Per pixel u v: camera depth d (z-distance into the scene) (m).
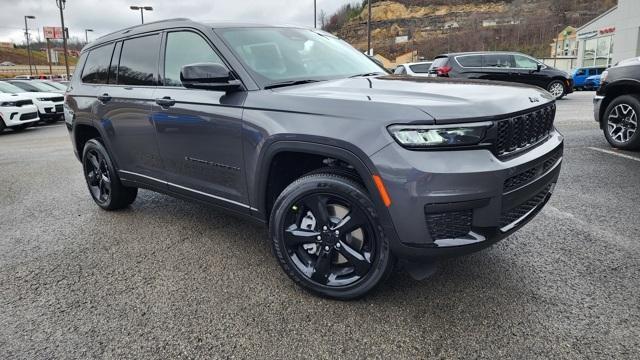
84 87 4.50
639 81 5.88
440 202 2.17
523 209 2.57
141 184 3.99
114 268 3.24
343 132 2.35
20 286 3.01
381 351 2.21
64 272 3.20
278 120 2.63
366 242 2.51
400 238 2.29
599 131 8.02
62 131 13.12
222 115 2.96
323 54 3.51
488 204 2.23
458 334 2.32
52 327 2.52
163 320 2.55
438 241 2.25
